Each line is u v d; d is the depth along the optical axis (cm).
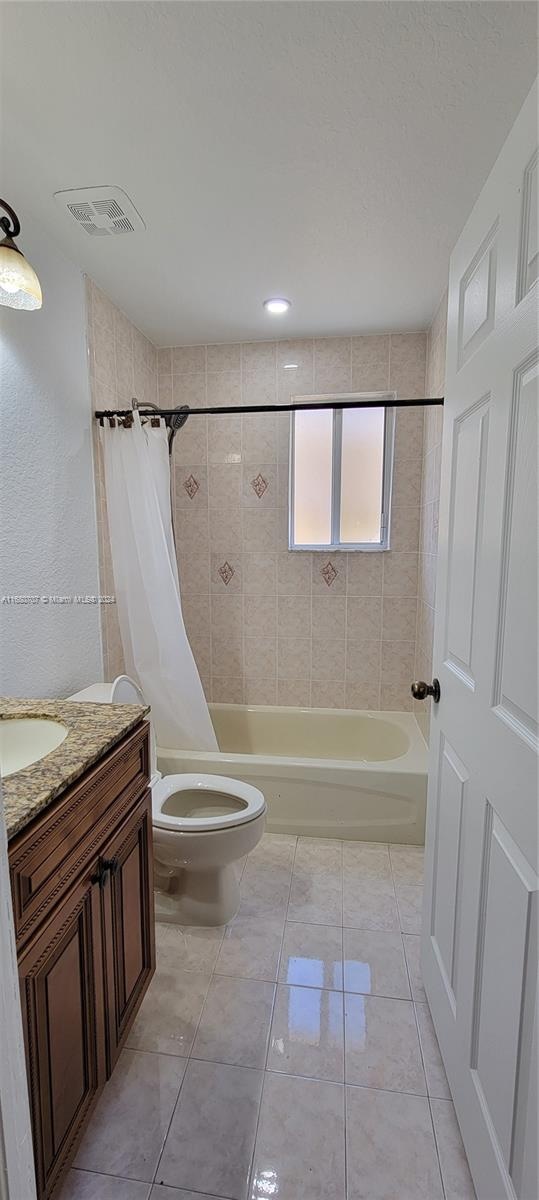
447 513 121
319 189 150
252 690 298
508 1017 79
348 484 279
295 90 117
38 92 117
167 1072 119
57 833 86
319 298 219
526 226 76
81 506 197
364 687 288
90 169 141
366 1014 134
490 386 91
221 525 288
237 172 142
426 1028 130
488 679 90
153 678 222
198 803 182
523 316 76
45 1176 82
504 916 81
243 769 217
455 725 112
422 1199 96
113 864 105
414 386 260
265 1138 106
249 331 256
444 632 123
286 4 98
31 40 104
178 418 246
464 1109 100
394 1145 105
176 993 140
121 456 209
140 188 149
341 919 168
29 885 79
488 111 123
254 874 192
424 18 101
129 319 239
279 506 280
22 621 162
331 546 281
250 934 162
